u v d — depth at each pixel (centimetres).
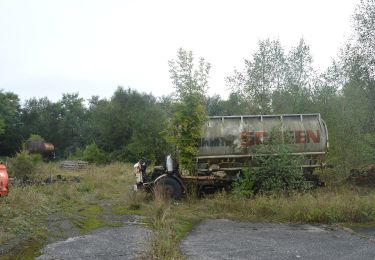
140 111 3944
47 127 5675
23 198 1250
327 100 1805
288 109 2120
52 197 1427
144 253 762
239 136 1461
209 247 819
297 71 2272
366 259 744
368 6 1623
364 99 1650
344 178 1625
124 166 2844
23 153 2220
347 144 1647
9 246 820
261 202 1194
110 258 742
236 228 1008
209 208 1245
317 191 1392
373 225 1037
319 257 756
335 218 1082
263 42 2338
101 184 1872
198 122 1447
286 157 1360
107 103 4416
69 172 2550
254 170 1382
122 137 4031
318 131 1485
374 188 1510
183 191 1403
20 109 6028
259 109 2286
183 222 1058
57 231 960
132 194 1427
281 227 1020
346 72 1720
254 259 741
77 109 6525
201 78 1488
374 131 1664
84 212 1210
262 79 2317
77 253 777
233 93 2411
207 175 1470
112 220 1096
